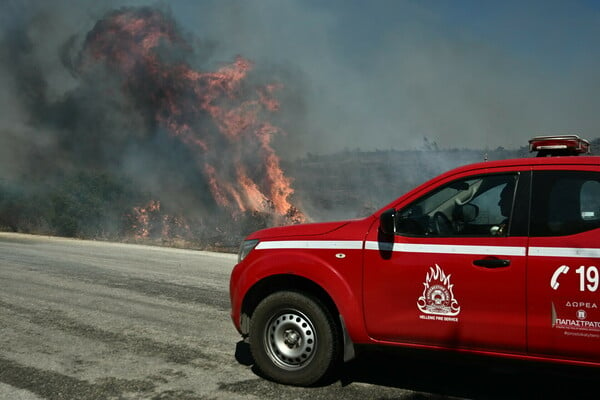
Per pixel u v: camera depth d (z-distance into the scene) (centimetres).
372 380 493
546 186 420
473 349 421
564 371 397
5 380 484
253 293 516
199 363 539
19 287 921
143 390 464
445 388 473
